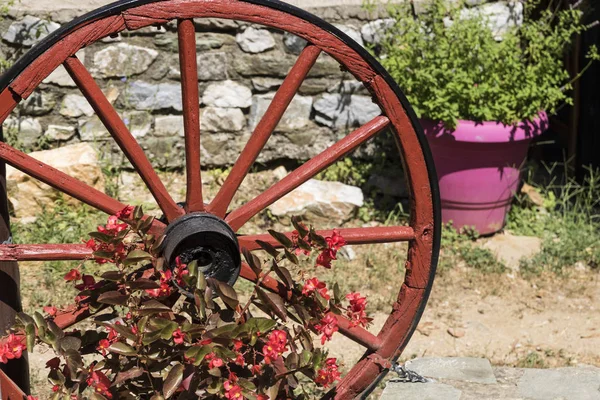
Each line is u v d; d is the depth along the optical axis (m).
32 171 3.34
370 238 3.67
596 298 5.71
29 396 3.38
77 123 6.42
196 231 3.30
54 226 5.95
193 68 3.32
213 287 3.35
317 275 5.73
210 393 3.32
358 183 6.67
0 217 3.46
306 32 3.41
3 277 3.47
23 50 6.18
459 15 6.23
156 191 3.44
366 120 6.69
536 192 6.79
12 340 3.25
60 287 5.40
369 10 6.36
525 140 6.04
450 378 4.52
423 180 3.66
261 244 3.47
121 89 6.42
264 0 3.33
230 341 3.32
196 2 3.26
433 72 5.93
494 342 5.20
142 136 6.50
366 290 5.64
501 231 6.45
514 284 5.82
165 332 3.27
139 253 3.32
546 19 6.46
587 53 6.93
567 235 6.31
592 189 6.90
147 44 6.38
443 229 6.29
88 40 3.20
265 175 6.71
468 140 5.84
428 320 5.40
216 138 6.62
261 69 6.55
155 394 3.38
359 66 3.50
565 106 7.54
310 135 6.71
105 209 3.43
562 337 5.27
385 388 4.40
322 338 3.45
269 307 3.41
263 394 3.39
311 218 6.31
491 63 5.99
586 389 4.39
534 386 4.42
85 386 3.41
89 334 3.45
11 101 3.16
